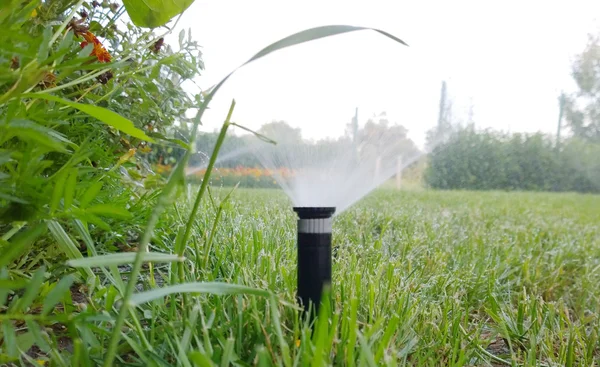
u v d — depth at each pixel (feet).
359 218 11.26
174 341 3.20
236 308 3.79
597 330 4.80
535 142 40.42
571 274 8.18
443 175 38.45
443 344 3.92
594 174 39.19
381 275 5.33
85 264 2.42
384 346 2.96
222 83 2.53
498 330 4.71
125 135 6.19
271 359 2.86
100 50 4.54
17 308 2.34
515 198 28.32
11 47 2.48
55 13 4.17
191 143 2.38
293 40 2.48
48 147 2.77
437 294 5.58
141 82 5.95
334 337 3.04
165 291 2.37
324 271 3.45
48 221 2.96
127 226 5.81
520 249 8.86
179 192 2.36
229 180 21.01
